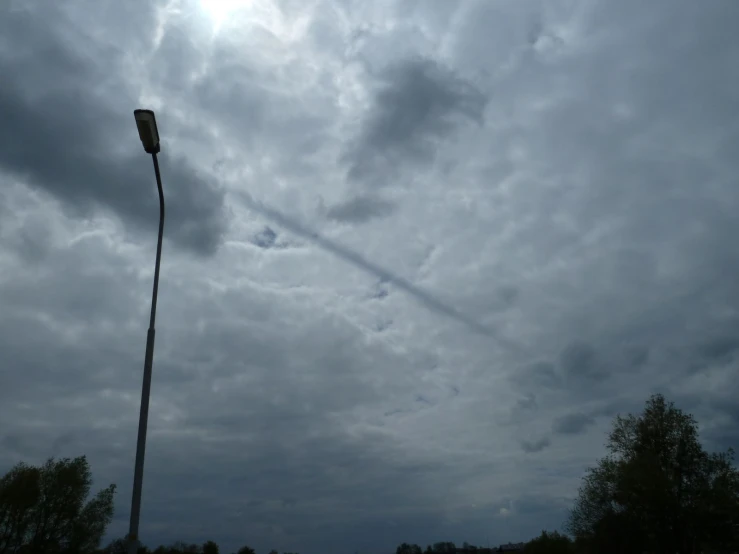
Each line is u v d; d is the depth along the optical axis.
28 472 48.31
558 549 60.09
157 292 16.31
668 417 44.31
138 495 13.92
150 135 15.73
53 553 48.12
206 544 78.00
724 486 40.53
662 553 41.19
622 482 42.00
